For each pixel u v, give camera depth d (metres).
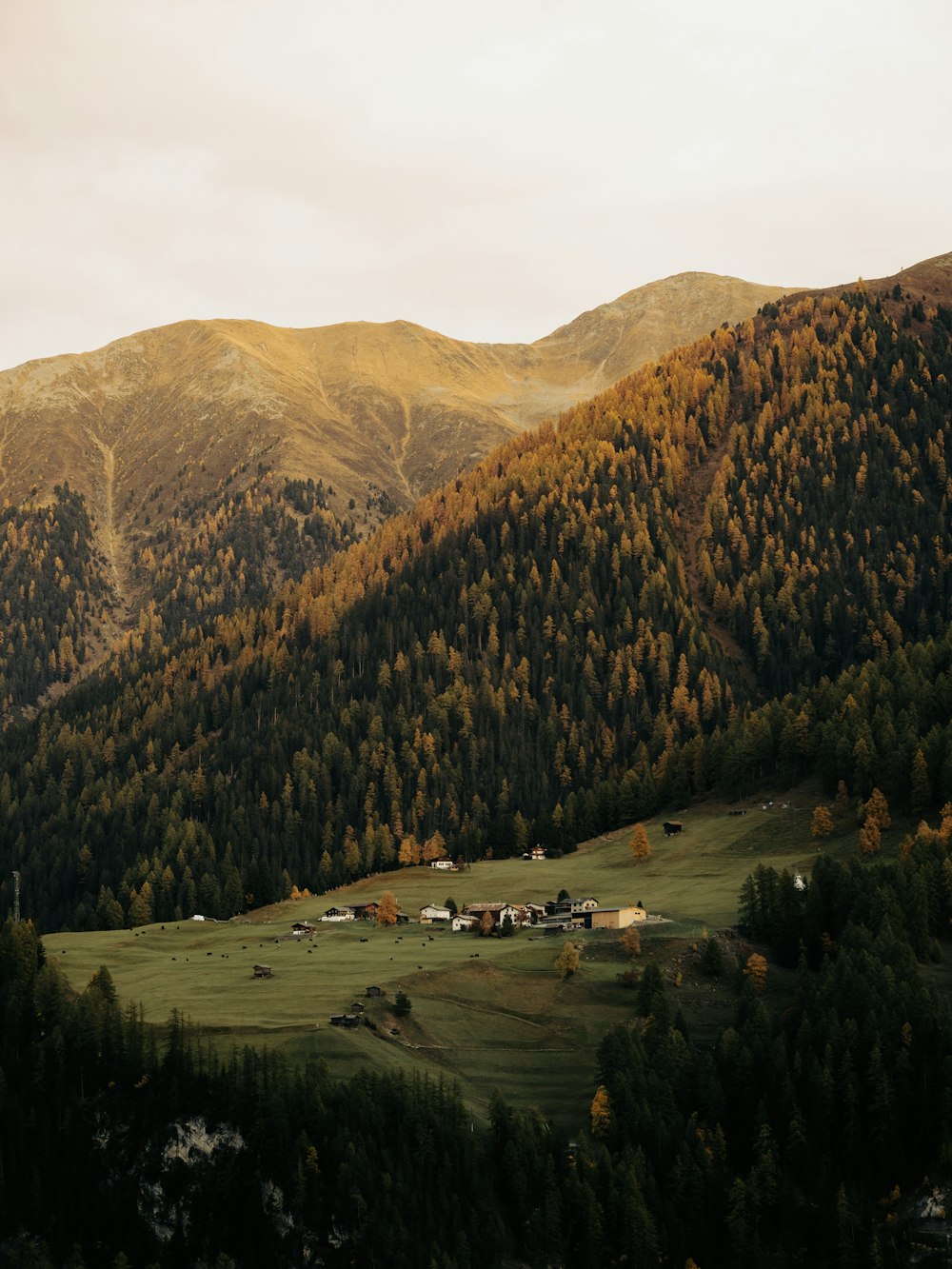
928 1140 161.62
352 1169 149.38
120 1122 161.38
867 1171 159.88
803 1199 156.88
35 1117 162.50
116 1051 169.50
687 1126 162.12
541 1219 149.25
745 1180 158.00
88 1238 154.38
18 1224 154.62
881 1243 150.12
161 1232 153.38
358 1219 145.62
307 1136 153.50
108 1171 158.38
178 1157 156.62
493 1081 173.00
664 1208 152.50
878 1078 165.88
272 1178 151.12
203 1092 160.88
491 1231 146.00
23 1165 159.25
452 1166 150.88
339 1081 162.12
